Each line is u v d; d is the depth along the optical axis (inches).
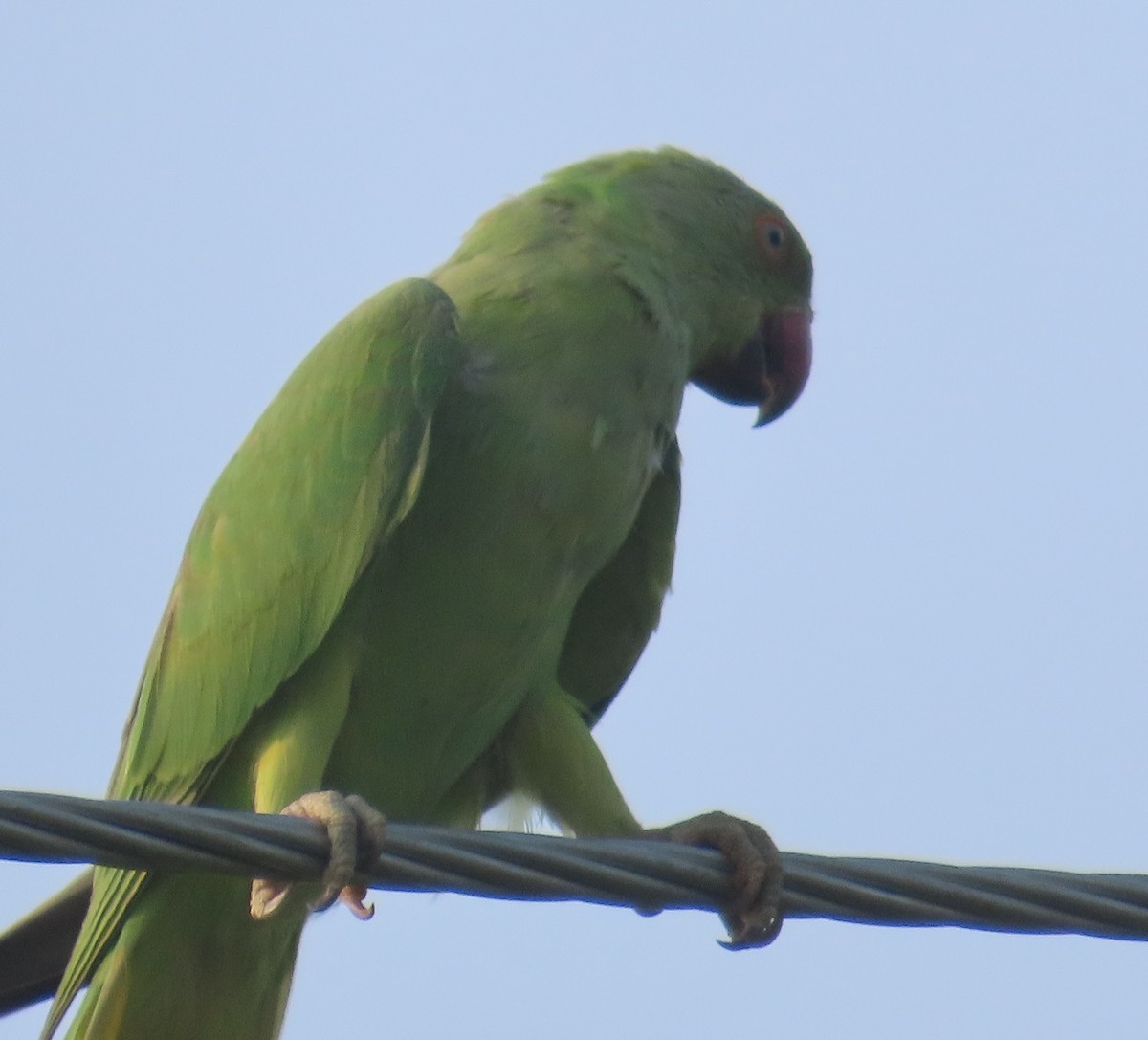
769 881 500.1
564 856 461.7
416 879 452.1
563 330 599.2
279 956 599.5
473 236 643.5
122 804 407.2
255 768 568.1
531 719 623.5
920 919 463.8
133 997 590.6
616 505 602.5
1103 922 457.7
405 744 596.1
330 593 556.4
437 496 581.9
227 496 589.6
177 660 582.9
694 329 672.4
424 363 569.3
